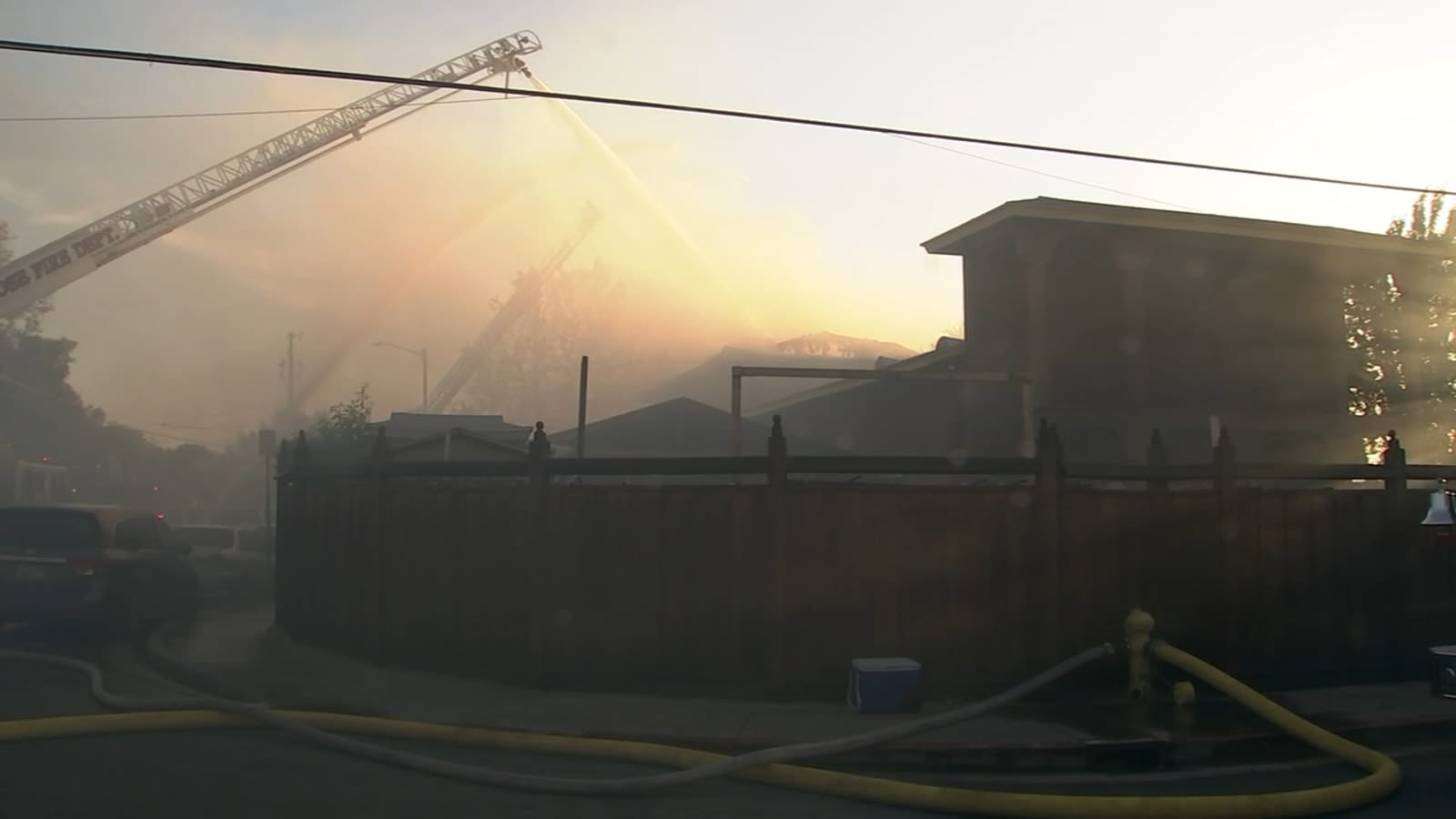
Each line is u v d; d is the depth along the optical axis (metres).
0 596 14.34
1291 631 12.02
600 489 11.49
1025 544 11.29
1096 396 21.84
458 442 22.00
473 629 12.09
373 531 13.00
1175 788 8.25
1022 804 7.16
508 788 7.68
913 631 11.03
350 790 7.55
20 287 35.59
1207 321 23.16
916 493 11.18
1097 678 11.21
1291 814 7.22
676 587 11.22
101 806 6.99
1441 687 11.19
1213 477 11.97
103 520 15.09
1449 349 24.88
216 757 8.52
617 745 8.70
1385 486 12.75
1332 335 24.14
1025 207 21.12
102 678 11.83
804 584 10.95
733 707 10.56
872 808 7.40
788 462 11.02
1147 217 21.58
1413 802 7.73
